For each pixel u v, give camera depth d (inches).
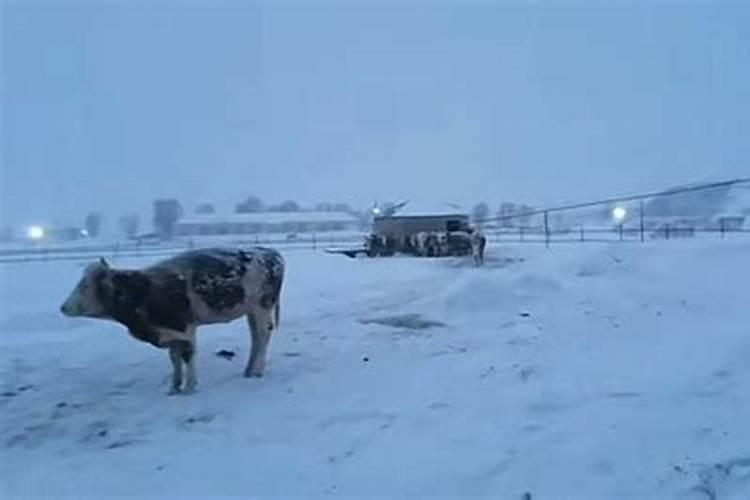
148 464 311.4
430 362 446.9
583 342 475.8
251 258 434.6
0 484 297.4
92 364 490.3
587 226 2974.9
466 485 274.1
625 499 259.9
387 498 267.3
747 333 459.2
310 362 464.8
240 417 364.2
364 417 353.1
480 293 634.2
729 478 272.1
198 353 493.7
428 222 1841.8
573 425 323.9
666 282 660.1
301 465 299.7
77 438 348.8
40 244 3191.4
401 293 765.3
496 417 339.6
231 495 275.4
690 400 351.3
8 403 403.5
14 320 679.1
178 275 408.8
